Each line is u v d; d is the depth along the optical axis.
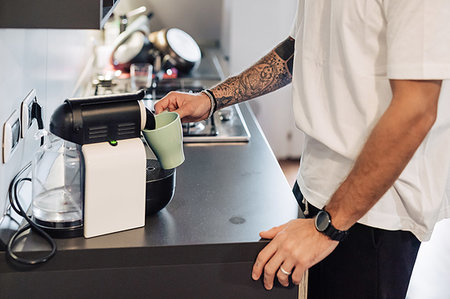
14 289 1.27
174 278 1.32
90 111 1.25
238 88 1.74
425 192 1.43
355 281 1.55
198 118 1.74
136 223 1.34
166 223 1.38
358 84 1.35
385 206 1.45
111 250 1.27
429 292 2.91
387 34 1.23
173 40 2.97
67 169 1.31
